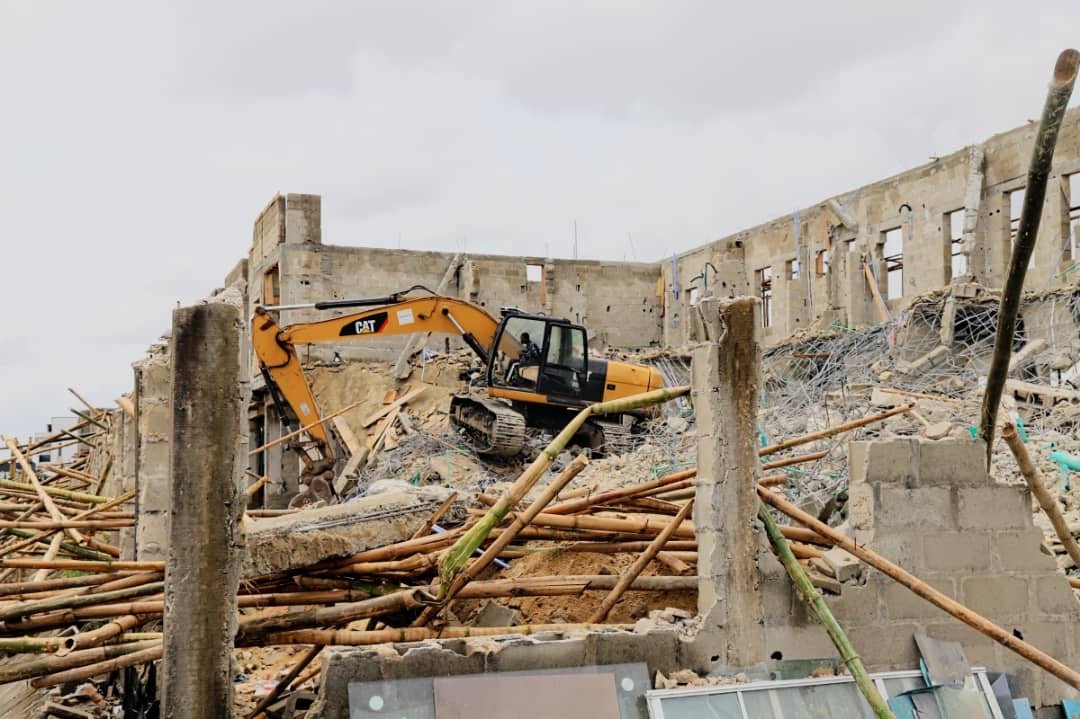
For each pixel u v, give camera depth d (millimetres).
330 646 9297
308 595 10570
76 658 9211
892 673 10320
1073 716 10891
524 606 12164
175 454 8336
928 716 10156
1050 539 14586
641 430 28812
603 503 11930
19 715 13023
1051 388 24859
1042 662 9516
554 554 12586
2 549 15469
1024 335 32438
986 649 10828
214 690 8273
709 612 9883
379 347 43969
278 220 43562
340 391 40875
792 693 9719
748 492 10102
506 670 8984
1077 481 17000
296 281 43375
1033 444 19672
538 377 27547
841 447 17953
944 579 10852
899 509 10828
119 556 14203
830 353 34500
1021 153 35188
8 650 9141
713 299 10320
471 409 28250
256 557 10422
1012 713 10547
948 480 11055
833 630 9539
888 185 40375
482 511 11945
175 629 8234
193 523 8328
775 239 46094
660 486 11945
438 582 11188
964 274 36156
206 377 8430
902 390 26359
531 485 10242
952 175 37438
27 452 27266
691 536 11562
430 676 8711
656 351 45281
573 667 9242
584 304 50719
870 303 40906
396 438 32438
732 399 10148
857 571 10562
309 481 28844
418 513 11531
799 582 9836
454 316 28062
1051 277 33438
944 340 32094
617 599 10820
